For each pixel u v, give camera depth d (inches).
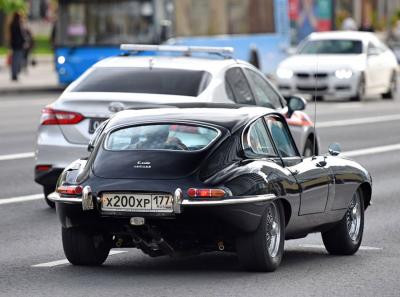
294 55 2908.5
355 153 1822.1
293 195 820.0
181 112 839.1
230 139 800.9
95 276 794.2
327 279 789.9
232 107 868.0
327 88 2824.8
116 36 2915.8
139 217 768.9
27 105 2687.0
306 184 847.1
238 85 1249.4
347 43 2913.4
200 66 1223.5
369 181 956.0
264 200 775.1
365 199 981.8
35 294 720.3
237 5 3253.0
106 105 1162.0
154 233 772.6
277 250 812.6
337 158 935.0
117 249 948.0
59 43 2950.3
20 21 3371.1
